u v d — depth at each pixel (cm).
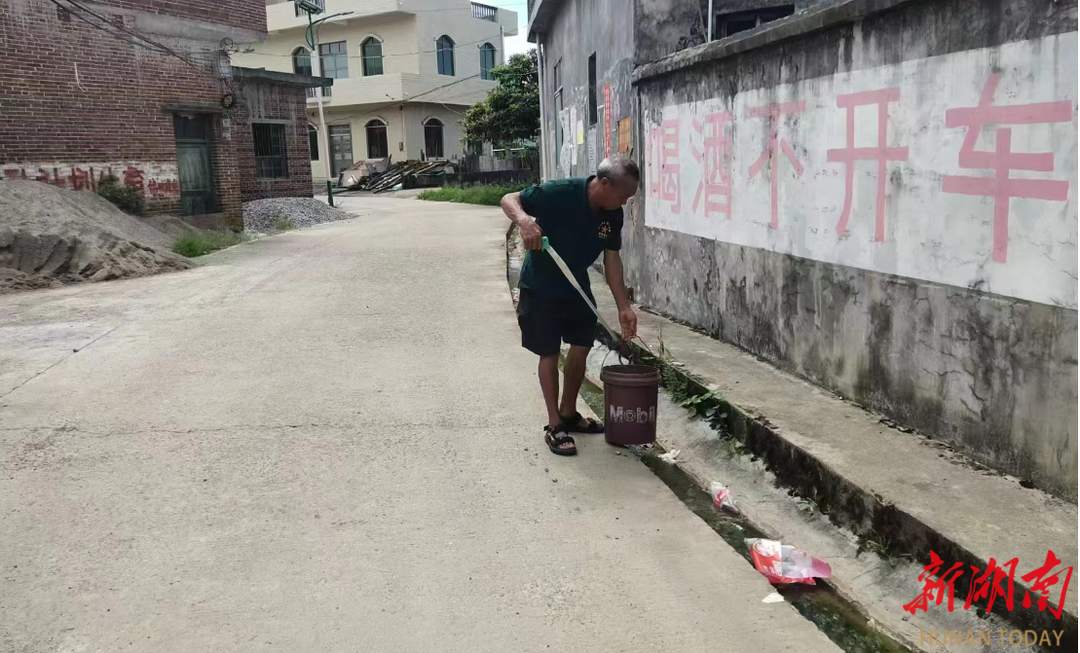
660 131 742
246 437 477
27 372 611
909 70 408
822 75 481
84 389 568
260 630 287
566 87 1261
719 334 652
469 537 358
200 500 393
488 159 3856
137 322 796
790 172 525
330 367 631
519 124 3105
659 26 778
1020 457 357
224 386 577
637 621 294
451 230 1806
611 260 457
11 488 404
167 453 451
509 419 514
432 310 862
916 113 406
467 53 3988
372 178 3619
